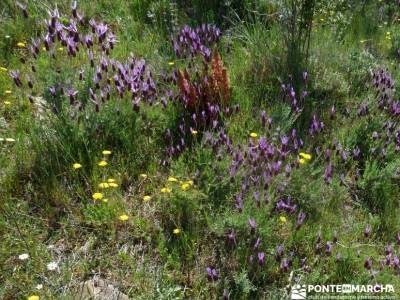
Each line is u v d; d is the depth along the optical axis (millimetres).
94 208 1387
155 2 2410
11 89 1792
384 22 2717
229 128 1698
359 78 2082
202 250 1347
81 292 1233
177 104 1720
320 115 1854
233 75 1969
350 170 1669
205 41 2115
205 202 1443
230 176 1451
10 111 1704
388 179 1603
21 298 1207
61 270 1269
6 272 1253
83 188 1477
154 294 1215
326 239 1407
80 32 2111
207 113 1712
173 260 1307
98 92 1677
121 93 1642
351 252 1350
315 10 2443
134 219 1398
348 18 2631
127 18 2316
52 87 1575
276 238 1374
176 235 1369
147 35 2232
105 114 1584
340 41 2367
